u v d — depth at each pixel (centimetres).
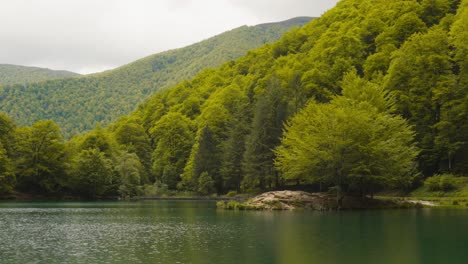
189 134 13762
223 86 16688
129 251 2823
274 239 3216
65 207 7525
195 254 2678
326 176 6162
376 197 7231
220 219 4819
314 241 3095
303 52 13888
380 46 10225
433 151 7338
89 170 10606
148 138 15400
